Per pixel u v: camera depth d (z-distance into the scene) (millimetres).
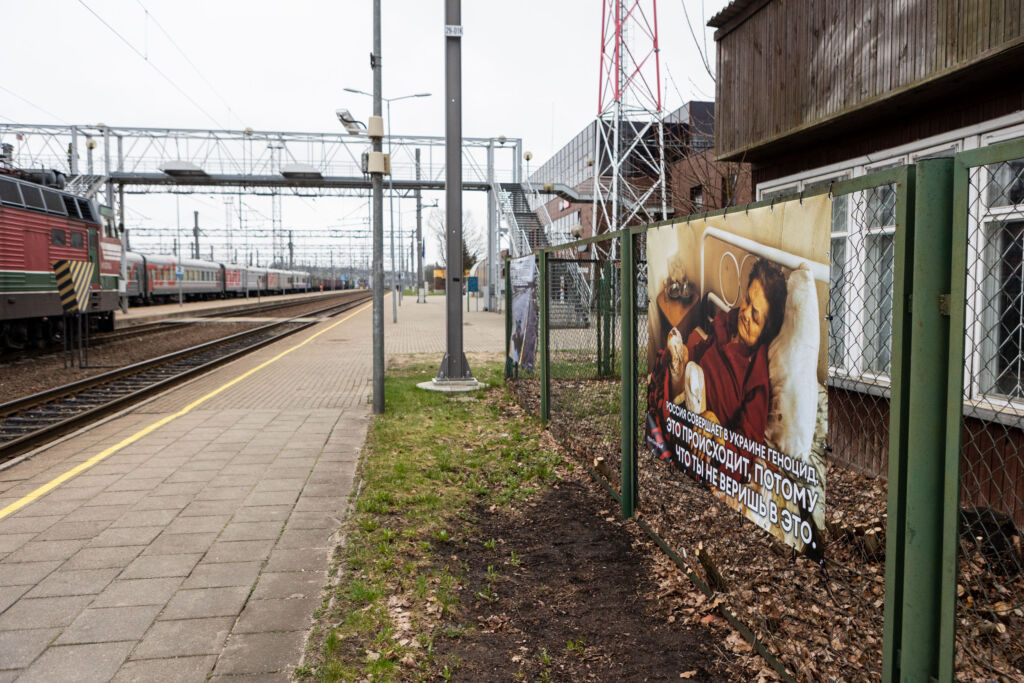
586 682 3125
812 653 3158
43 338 17625
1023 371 4320
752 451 3342
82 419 8859
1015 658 3111
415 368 13664
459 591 4000
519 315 9789
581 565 4449
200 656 3117
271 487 5645
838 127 5863
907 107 5223
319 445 7074
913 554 2443
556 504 5539
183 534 4609
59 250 16828
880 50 5078
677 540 4574
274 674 2980
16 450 7465
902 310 2430
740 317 3412
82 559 4199
